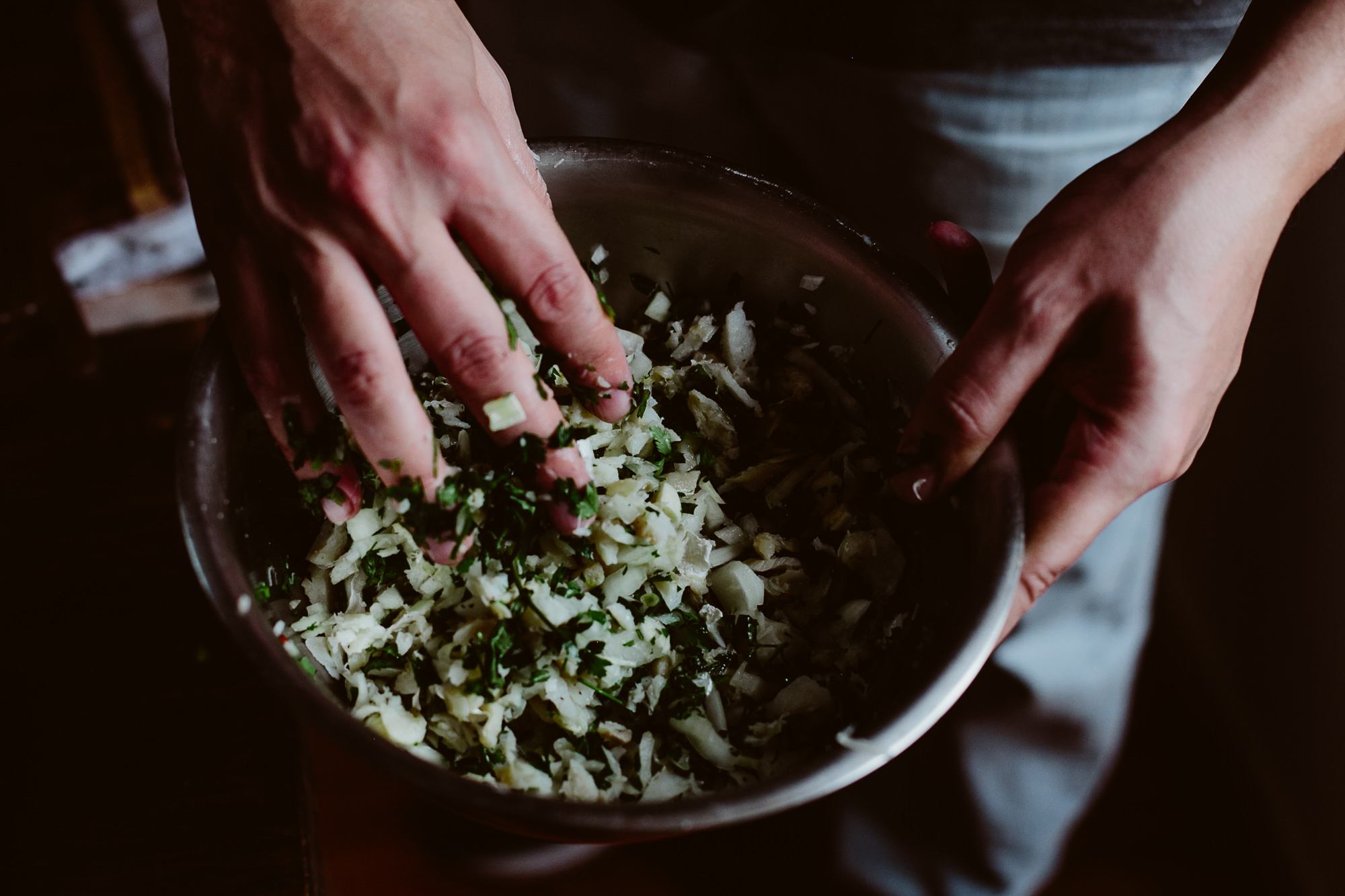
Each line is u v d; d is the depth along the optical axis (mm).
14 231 741
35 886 510
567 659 498
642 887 789
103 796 525
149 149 911
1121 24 581
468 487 485
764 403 563
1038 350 470
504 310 534
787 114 666
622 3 640
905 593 510
